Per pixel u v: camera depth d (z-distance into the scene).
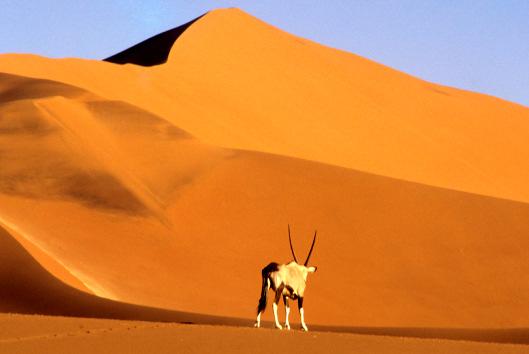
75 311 49.75
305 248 74.06
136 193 75.50
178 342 26.52
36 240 64.38
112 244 68.31
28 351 24.95
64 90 94.00
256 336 27.94
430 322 68.44
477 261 76.88
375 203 80.69
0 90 96.69
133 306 52.41
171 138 84.81
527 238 80.69
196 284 66.25
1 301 49.72
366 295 70.38
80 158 78.44
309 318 66.06
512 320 70.44
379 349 26.72
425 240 77.94
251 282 68.50
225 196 77.50
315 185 81.06
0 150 78.06
